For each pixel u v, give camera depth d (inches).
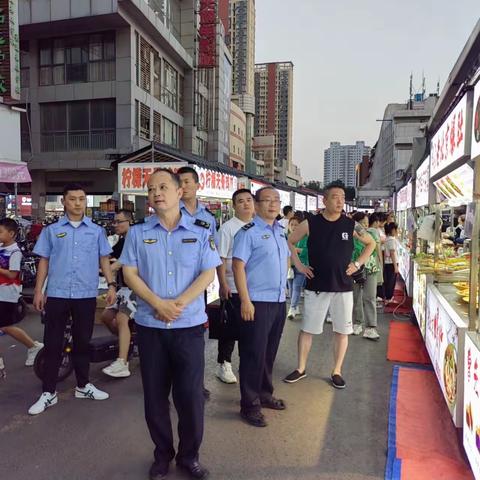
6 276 179.3
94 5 821.2
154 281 104.9
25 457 120.3
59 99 911.0
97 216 714.2
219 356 175.0
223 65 1453.0
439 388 166.4
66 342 176.1
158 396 108.7
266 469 115.0
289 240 175.5
